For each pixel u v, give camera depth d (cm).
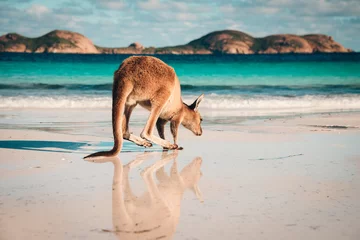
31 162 641
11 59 6581
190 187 512
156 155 710
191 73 3544
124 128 712
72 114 1320
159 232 370
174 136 780
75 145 794
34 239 353
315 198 465
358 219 401
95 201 454
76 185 516
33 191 488
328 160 665
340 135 925
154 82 675
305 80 2895
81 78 2923
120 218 403
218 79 3000
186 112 799
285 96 1909
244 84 2648
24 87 2292
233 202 452
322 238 358
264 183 528
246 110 1497
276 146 793
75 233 366
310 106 1639
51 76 3012
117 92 666
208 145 806
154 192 490
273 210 426
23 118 1213
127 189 501
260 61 6538
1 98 1631
